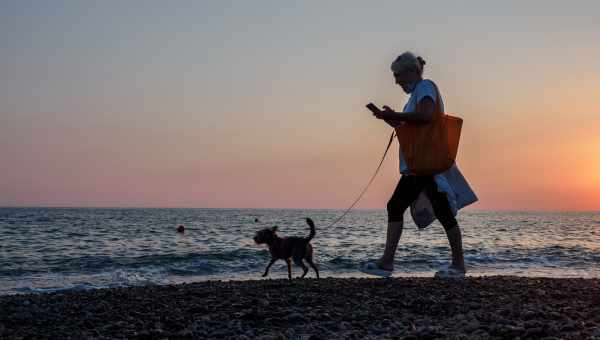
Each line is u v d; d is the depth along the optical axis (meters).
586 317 5.28
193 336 4.93
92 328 5.43
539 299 6.39
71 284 12.34
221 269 15.30
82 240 28.09
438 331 4.66
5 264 16.39
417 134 6.54
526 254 20.23
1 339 4.93
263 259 17.39
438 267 15.90
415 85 6.82
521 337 4.36
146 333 4.98
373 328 5.06
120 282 12.70
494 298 6.42
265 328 5.21
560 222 78.50
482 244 25.77
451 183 6.97
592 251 21.73
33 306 6.75
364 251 21.22
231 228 43.41
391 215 6.94
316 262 16.70
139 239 29.06
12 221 55.50
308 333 4.95
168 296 7.27
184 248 22.75
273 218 84.94
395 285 7.46
